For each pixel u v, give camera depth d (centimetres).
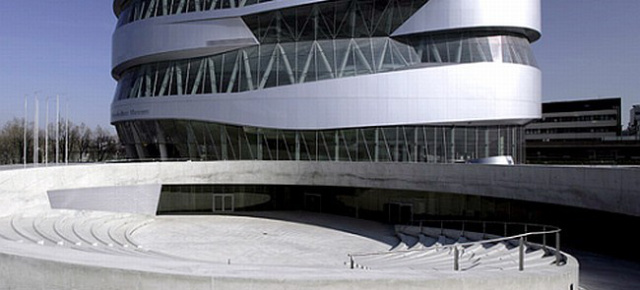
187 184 3503
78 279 812
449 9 3516
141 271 791
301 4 3525
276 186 3912
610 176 1816
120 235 2570
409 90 3506
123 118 4288
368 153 3562
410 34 3612
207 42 3800
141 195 3195
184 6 3906
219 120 3756
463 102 3509
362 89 3534
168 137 4047
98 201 2964
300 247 2472
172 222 3288
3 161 8488
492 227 2656
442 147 3559
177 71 3994
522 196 2275
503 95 3562
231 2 3750
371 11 3612
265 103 3666
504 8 3516
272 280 787
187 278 783
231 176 3406
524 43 3812
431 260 1777
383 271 880
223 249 2411
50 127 8662
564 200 2048
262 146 3734
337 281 804
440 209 3006
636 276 1620
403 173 2922
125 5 4775
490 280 909
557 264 1398
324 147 3622
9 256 859
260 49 3788
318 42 3700
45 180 2586
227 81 3781
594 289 1463
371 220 3400
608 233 2002
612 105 8675
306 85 3600
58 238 1853
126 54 4191
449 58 3569
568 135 9006
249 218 3494
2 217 2255
